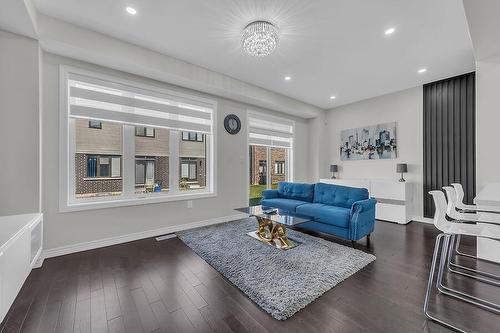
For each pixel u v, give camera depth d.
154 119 3.60
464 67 3.64
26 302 1.81
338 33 2.75
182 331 1.50
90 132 3.13
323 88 4.62
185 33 2.79
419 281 2.12
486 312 1.67
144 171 3.59
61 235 2.79
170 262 2.56
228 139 4.50
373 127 5.16
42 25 2.42
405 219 4.20
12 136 2.34
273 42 2.63
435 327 1.52
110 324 1.57
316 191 4.12
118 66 3.10
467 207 2.35
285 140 5.78
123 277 2.22
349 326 1.53
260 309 1.73
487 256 2.54
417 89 4.49
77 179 3.02
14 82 2.36
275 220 2.92
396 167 4.67
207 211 4.16
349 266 2.40
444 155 4.11
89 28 2.68
